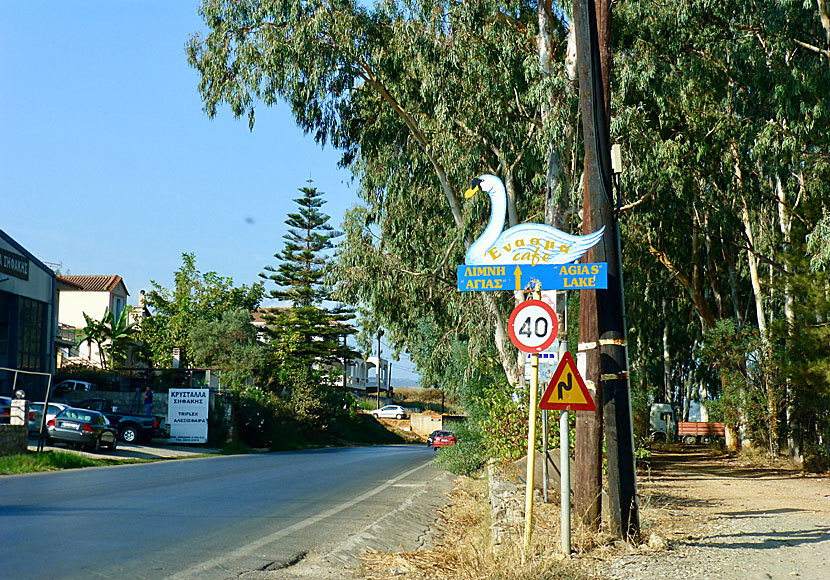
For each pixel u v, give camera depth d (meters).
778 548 10.84
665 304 41.22
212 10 24.53
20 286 41.66
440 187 26.42
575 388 9.92
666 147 24.02
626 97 23.14
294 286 74.75
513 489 15.22
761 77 24.39
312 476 22.86
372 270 27.61
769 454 32.59
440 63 23.12
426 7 23.11
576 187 22.98
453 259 26.67
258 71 24.12
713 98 26.11
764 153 25.11
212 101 24.98
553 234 11.39
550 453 15.73
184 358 62.59
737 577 8.86
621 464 11.06
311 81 23.64
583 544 10.33
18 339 41.31
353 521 13.20
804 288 25.70
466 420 25.52
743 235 32.53
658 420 50.91
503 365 25.14
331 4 23.83
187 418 40.94
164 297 66.06
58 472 22.03
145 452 33.03
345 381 99.75
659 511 14.81
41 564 8.56
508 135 23.66
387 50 24.30
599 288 11.14
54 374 45.62
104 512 13.01
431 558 10.16
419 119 24.94
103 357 58.16
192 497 15.87
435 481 22.30
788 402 30.28
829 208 25.28
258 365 62.19
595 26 11.43
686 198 25.78
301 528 12.17
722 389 35.88
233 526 12.06
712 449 44.16
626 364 11.32
